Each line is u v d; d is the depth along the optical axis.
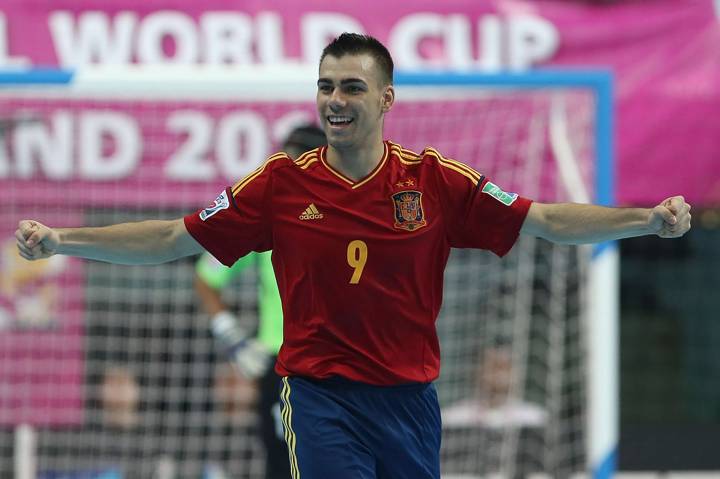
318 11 26.00
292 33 25.95
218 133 25.16
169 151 25.12
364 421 12.80
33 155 24.72
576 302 25.22
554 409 24.84
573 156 23.03
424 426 13.05
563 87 21.56
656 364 29.95
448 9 26.27
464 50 26.33
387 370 12.75
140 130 25.02
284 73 21.12
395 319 12.76
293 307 12.91
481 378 25.05
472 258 25.14
